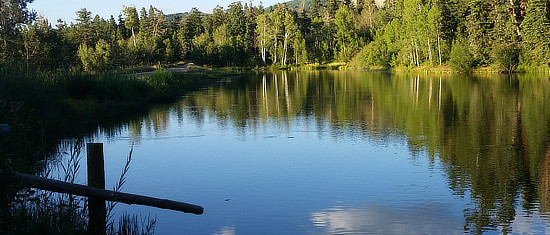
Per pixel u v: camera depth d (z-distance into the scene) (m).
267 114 24.30
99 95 26.31
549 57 57.00
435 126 19.53
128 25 120.56
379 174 12.28
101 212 6.42
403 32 80.50
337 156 14.46
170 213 9.38
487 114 22.53
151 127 20.55
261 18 102.75
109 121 22.17
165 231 8.48
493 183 11.27
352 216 9.30
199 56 93.06
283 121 21.81
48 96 19.91
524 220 8.91
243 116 23.73
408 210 9.55
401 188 11.01
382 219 9.08
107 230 7.50
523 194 10.41
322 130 19.12
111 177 12.43
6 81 16.22
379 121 21.25
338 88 40.50
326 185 11.37
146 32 110.62
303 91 38.12
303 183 11.56
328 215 9.37
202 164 13.71
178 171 12.95
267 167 13.24
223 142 17.00
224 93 37.53
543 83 39.84
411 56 74.81
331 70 85.31
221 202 10.20
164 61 91.12
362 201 10.17
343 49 98.38
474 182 11.40
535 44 57.56
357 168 12.95
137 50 79.19
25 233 6.22
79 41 93.56
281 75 68.25
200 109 26.88
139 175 12.59
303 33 116.44
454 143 15.96
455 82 44.44
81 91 25.70
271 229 8.67
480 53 63.16
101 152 6.38
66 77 25.64
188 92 38.81
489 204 9.82
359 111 24.80
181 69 72.38
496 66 59.28
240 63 97.69
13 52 49.44
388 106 26.67
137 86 31.30
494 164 13.04
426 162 13.47
